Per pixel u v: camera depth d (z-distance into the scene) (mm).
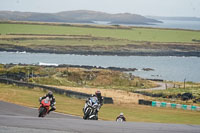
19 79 167500
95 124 31234
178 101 122312
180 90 167125
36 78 170250
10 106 68188
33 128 27250
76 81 188500
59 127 28328
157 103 97062
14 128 26891
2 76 170500
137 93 145750
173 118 73500
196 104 115938
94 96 38906
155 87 194250
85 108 38594
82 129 27766
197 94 146250
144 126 31000
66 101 93062
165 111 86000
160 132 27688
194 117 76188
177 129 29594
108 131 27219
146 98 123938
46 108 43281
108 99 96625
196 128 30750
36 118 33969
